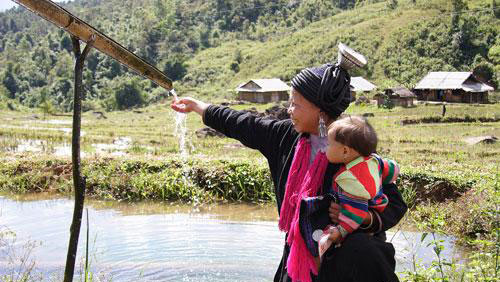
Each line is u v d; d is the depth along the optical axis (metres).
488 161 18.27
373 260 2.86
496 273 4.79
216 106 3.56
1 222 9.98
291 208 3.08
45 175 13.37
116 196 12.38
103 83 122.12
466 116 40.62
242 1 156.38
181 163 13.39
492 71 76.94
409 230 9.39
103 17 183.62
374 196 2.91
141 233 9.22
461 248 8.41
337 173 2.97
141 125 44.44
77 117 2.96
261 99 78.62
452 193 11.37
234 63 114.94
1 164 14.00
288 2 153.38
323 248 2.85
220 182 12.50
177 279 6.89
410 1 108.62
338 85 3.06
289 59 105.19
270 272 7.24
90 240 8.73
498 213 6.64
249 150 21.09
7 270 7.08
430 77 70.06
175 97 3.65
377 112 52.50
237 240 8.80
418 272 5.05
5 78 132.75
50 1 2.79
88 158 14.14
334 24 119.00
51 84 130.62
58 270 7.13
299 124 3.14
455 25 90.69
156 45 138.50
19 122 46.69
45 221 10.06
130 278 6.87
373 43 93.62
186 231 9.34
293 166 3.11
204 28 148.75
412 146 25.11
